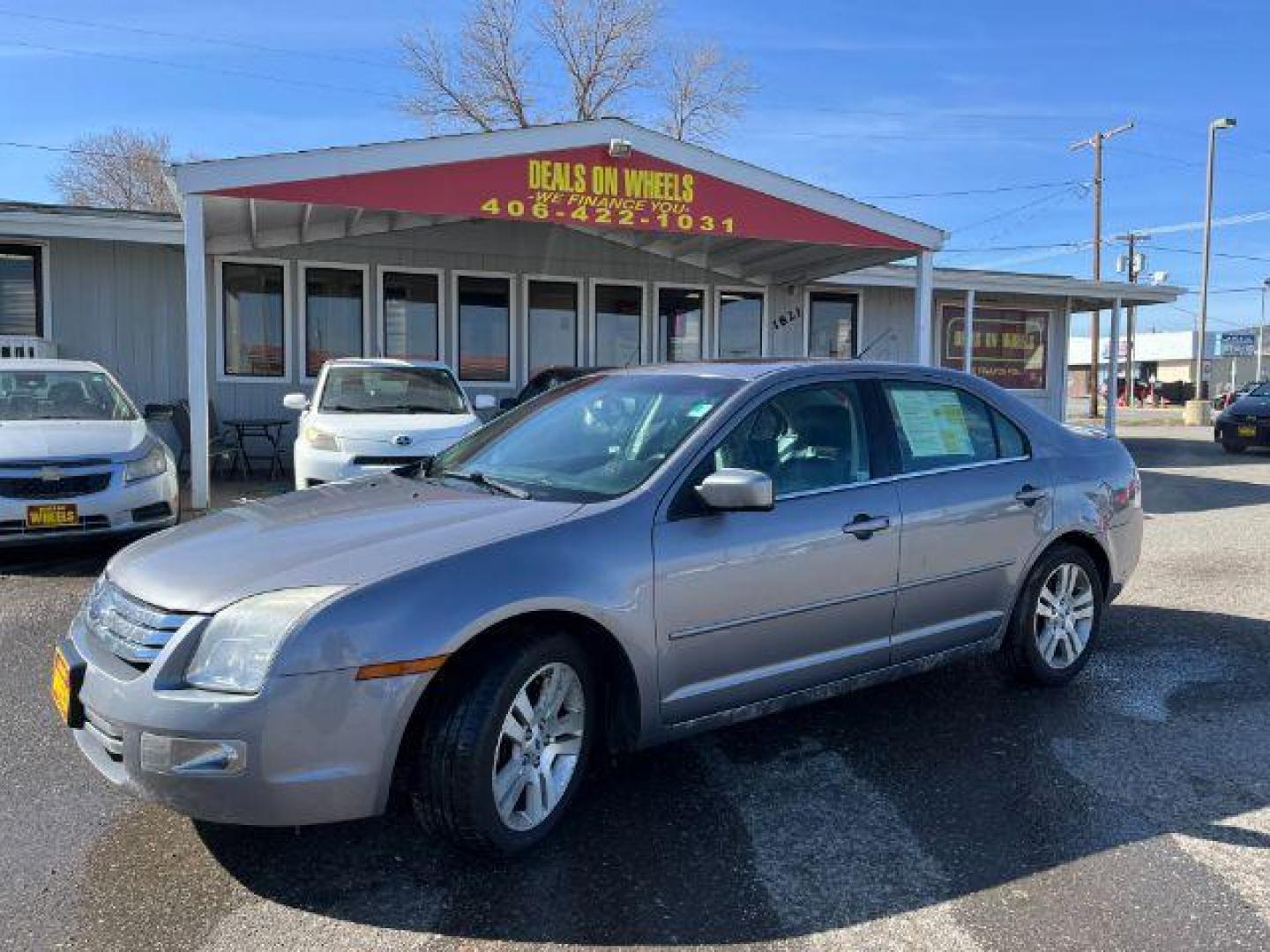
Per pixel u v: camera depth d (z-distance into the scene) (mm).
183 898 3045
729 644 3703
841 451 4191
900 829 3539
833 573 3971
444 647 3031
